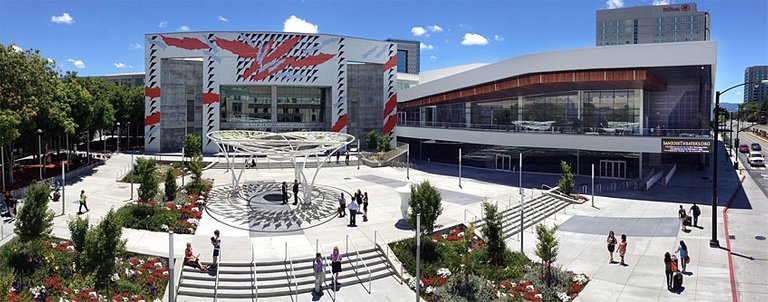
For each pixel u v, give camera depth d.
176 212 27.61
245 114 72.12
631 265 21.69
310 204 32.59
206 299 18.00
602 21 177.62
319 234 25.06
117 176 42.31
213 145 67.44
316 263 18.55
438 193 22.80
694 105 51.47
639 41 173.38
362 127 75.44
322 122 74.88
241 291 18.55
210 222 27.17
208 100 67.00
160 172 45.00
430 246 22.38
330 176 47.19
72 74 50.28
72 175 42.94
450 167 56.34
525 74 46.69
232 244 23.03
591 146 41.69
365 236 24.70
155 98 67.69
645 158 54.22
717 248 24.05
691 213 31.55
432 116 68.06
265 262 20.38
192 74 71.19
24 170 44.34
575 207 33.69
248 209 30.67
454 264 20.66
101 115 53.28
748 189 41.69
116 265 18.80
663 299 17.95
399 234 24.95
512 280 19.72
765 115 122.69
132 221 24.77
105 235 17.56
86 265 17.34
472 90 54.97
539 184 42.69
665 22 170.75
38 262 18.70
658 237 26.11
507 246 24.31
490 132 48.88
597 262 22.11
